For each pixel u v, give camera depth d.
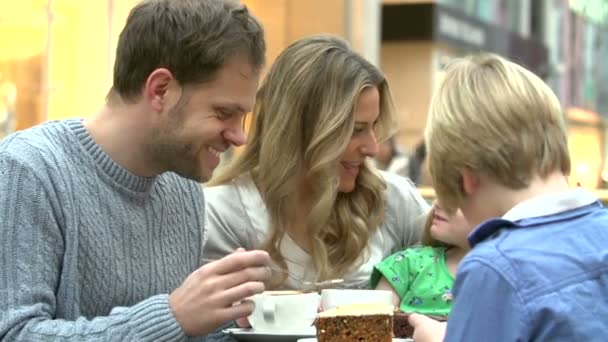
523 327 1.83
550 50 12.35
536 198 1.96
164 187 2.50
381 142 3.21
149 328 2.10
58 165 2.26
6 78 5.41
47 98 5.44
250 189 3.11
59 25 5.39
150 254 2.41
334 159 3.00
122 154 2.33
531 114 1.96
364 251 3.16
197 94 2.23
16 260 2.14
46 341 2.08
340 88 3.03
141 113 2.29
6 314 2.11
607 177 7.32
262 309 2.55
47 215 2.19
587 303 1.85
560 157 1.98
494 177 1.96
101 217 2.30
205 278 2.13
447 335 1.90
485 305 1.85
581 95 11.80
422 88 11.34
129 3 5.17
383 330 2.25
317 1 7.16
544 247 1.90
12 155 2.21
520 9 12.45
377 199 3.21
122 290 2.33
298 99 3.04
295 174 3.04
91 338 2.09
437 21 11.62
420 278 3.09
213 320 2.11
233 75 2.23
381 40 11.63
